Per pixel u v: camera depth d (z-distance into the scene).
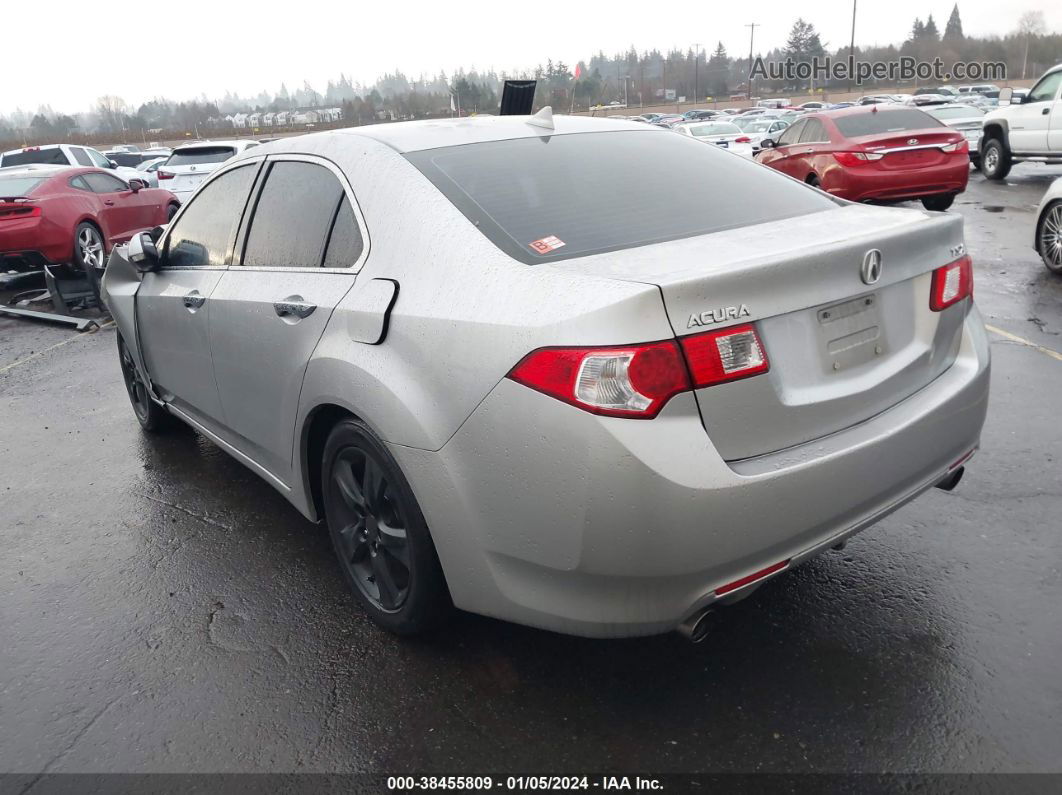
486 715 2.43
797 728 2.30
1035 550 3.10
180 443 4.89
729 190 2.86
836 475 2.19
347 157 2.94
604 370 1.96
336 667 2.69
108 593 3.25
